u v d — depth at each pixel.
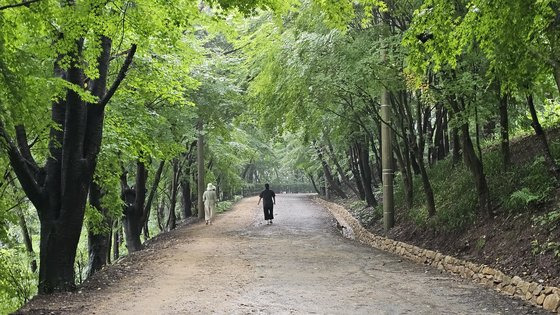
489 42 7.06
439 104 12.52
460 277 8.78
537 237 7.92
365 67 10.98
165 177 27.55
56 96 7.86
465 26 6.87
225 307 6.74
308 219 23.59
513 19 6.39
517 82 7.97
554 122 12.55
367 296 7.32
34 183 8.12
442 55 7.31
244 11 7.80
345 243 14.67
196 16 8.60
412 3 10.87
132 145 12.43
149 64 11.94
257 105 15.74
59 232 8.22
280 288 8.00
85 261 20.42
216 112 18.55
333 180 32.34
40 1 6.55
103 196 13.66
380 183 21.72
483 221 9.94
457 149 14.51
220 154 27.97
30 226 19.67
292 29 13.40
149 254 13.02
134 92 12.55
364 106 15.13
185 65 12.06
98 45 7.96
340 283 8.38
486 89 8.97
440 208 12.33
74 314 6.50
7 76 6.06
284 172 71.56
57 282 8.12
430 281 8.43
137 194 17.30
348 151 25.20
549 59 6.87
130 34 8.96
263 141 34.91
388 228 14.66
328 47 11.91
